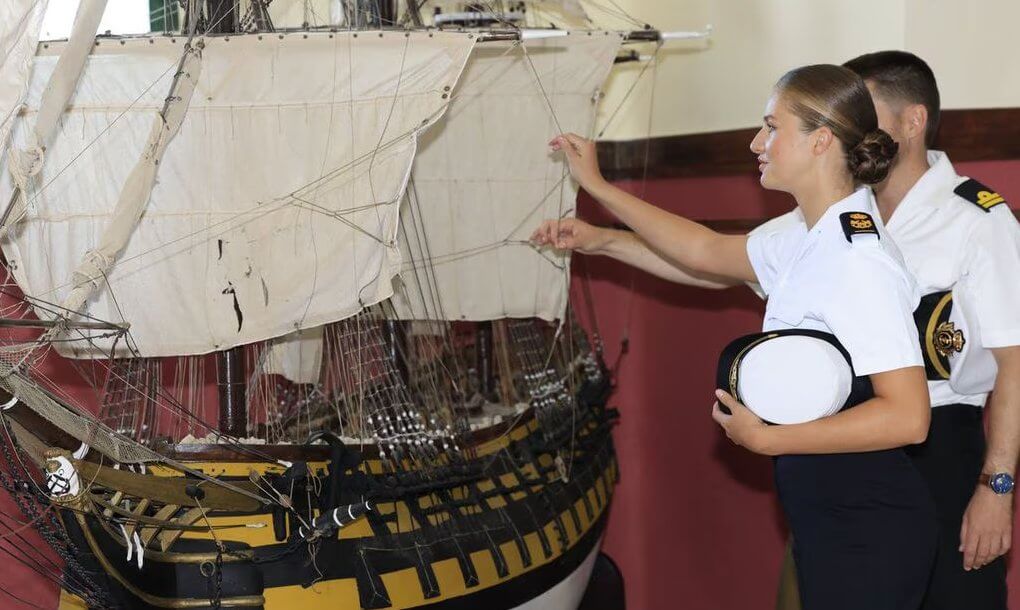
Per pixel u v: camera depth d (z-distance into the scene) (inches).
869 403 58.6
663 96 133.1
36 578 103.7
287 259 91.7
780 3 109.1
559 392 112.4
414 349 112.0
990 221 71.8
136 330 90.7
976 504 71.4
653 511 141.6
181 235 91.3
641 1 136.0
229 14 95.7
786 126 63.1
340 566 83.0
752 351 62.4
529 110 113.0
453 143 111.4
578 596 110.2
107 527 75.8
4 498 100.7
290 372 109.4
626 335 135.4
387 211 90.2
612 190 85.4
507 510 96.4
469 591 90.6
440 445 94.7
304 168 91.6
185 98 88.5
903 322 58.7
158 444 81.3
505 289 116.1
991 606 74.3
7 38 75.4
